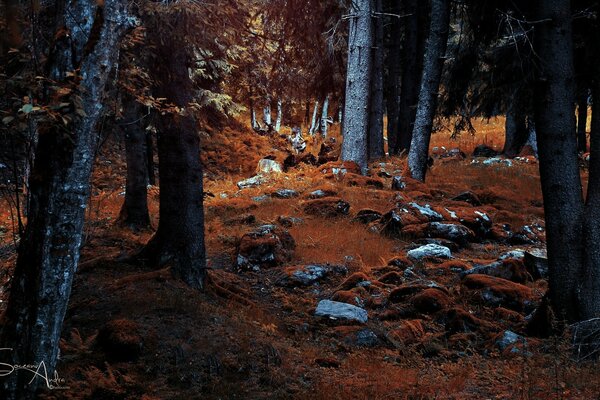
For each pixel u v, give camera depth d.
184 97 7.27
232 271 9.37
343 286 8.59
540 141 6.75
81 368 4.79
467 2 10.95
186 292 6.78
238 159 24.88
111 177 18.39
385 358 6.13
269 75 10.20
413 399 4.93
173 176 7.40
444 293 7.92
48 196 3.84
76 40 3.83
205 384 4.93
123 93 6.06
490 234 11.98
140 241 10.24
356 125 16.98
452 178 17.55
